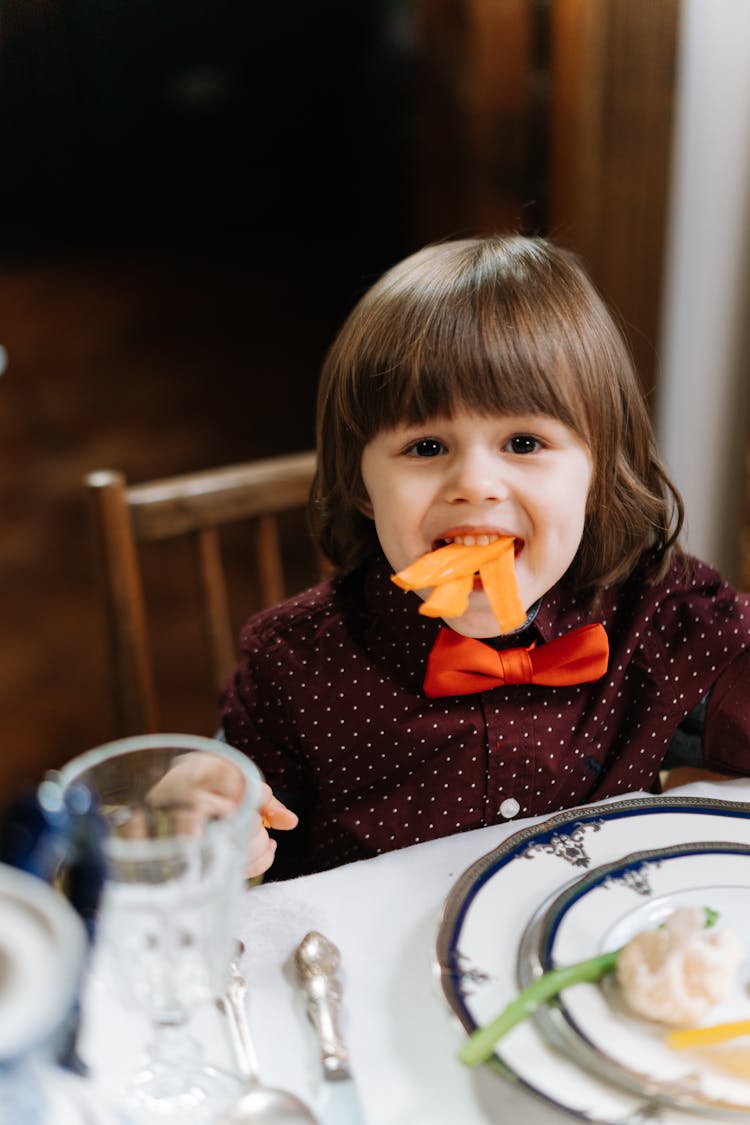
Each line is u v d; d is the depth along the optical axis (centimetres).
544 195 197
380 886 63
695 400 175
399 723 81
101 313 559
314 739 83
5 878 42
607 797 83
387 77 502
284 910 61
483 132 218
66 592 280
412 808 81
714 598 85
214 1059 51
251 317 547
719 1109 46
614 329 76
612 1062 48
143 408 425
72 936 39
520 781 81
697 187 163
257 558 115
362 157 571
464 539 69
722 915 58
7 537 313
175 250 694
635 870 61
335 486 82
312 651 83
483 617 71
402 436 71
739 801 72
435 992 55
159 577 281
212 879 46
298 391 439
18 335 521
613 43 158
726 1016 51
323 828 84
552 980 52
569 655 77
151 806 51
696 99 158
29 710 230
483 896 59
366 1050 52
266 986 56
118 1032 51
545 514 70
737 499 179
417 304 71
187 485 109
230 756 50
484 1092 49
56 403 432
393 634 82
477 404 69
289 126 684
